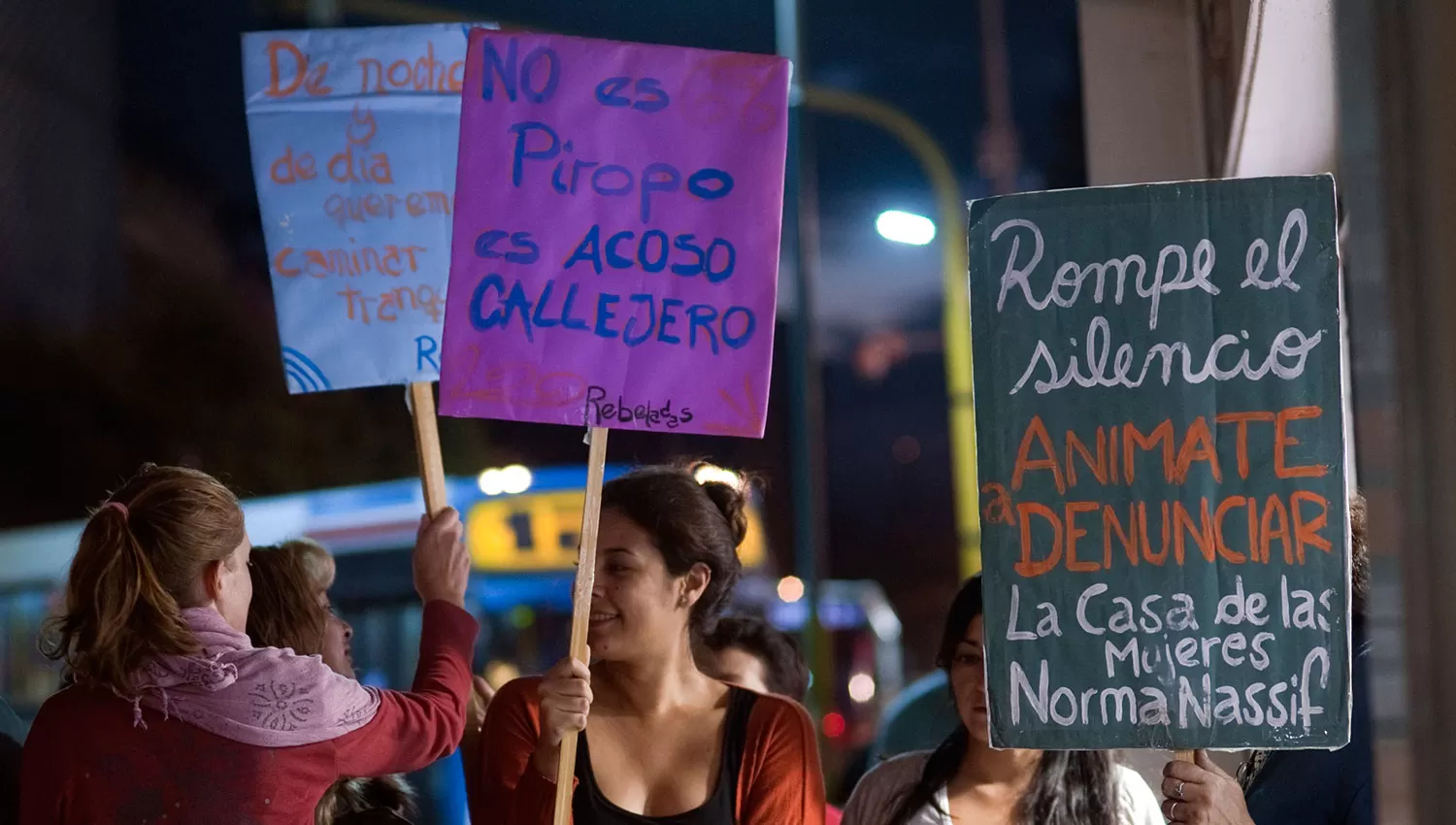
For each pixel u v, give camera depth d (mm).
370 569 11219
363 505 11492
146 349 18047
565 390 2967
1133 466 2771
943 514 37562
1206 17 4602
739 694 3102
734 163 3016
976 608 3145
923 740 5539
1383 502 2164
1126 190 2818
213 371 18297
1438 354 2062
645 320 2984
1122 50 4922
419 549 3404
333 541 11352
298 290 3625
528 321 2984
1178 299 2789
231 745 2635
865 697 18516
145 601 2631
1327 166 4418
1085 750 3029
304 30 3715
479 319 2986
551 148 3025
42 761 2635
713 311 2982
